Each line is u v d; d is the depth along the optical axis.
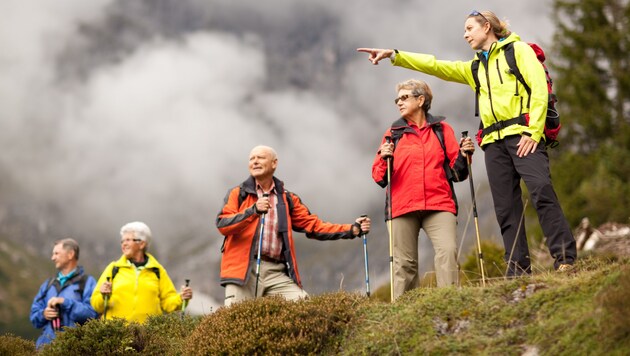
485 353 4.53
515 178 6.14
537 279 5.17
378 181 6.77
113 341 6.35
